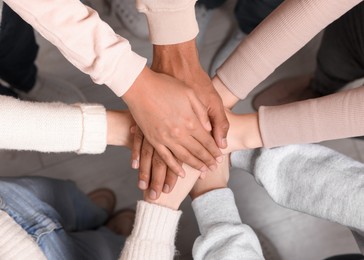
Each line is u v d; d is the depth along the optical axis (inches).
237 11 52.1
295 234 54.9
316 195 31.9
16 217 35.0
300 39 32.5
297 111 32.0
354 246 54.5
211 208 33.3
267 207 55.5
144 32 55.0
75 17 26.3
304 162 32.8
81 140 31.3
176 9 30.4
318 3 30.7
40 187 42.0
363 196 30.3
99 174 56.6
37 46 52.2
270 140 33.1
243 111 57.4
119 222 54.3
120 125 33.6
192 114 31.3
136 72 28.6
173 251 31.5
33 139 30.6
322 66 47.9
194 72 34.2
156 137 31.8
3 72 50.0
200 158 32.6
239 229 31.5
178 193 33.2
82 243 39.8
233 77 34.4
